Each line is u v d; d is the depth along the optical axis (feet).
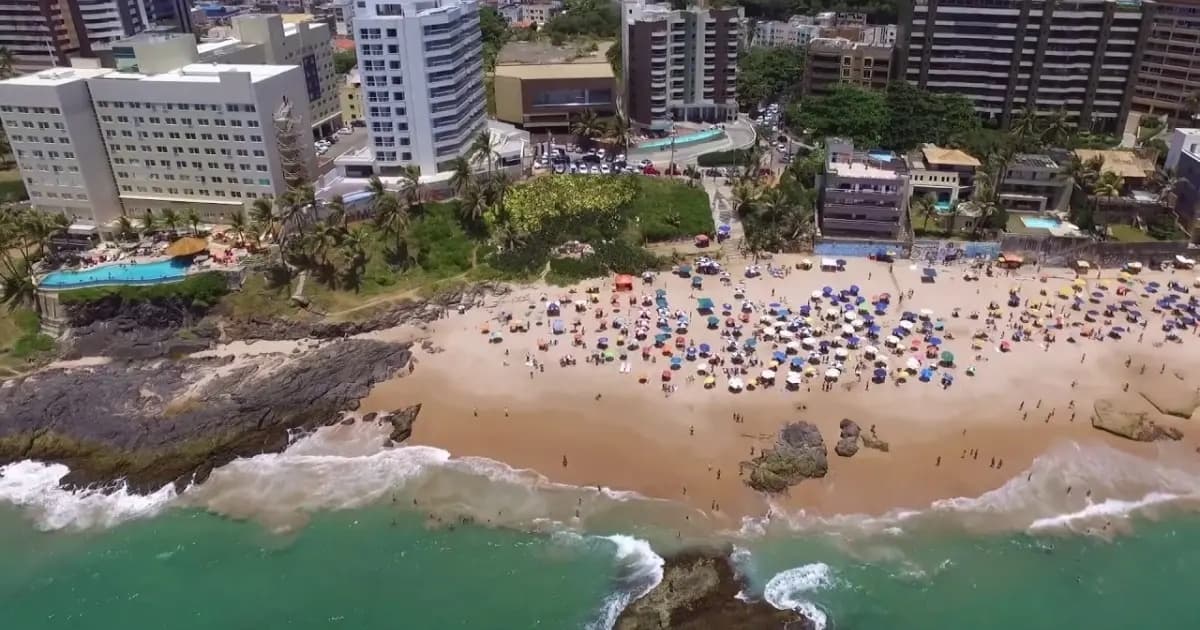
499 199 518.37
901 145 624.18
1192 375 394.11
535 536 320.09
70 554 322.75
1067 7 627.05
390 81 517.14
